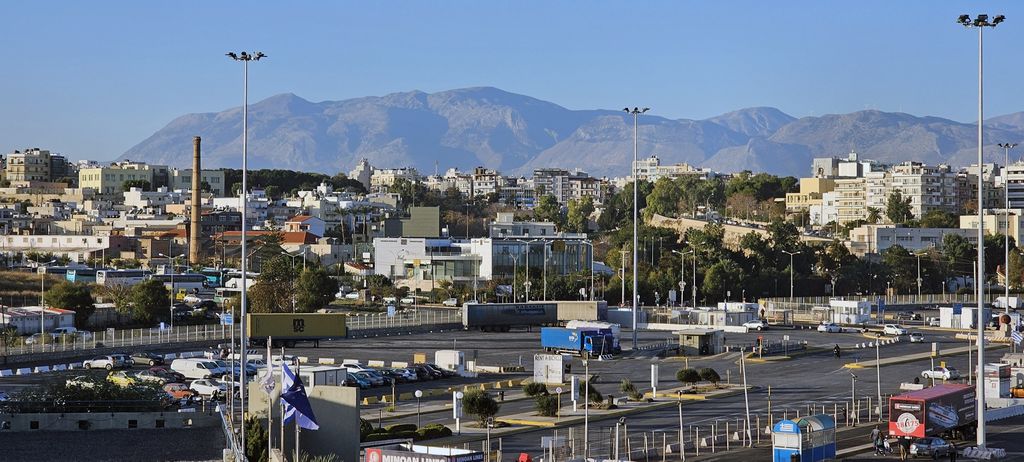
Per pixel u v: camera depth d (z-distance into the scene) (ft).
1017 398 512.22
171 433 400.26
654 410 483.92
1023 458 385.70
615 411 476.13
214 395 501.15
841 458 384.47
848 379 587.27
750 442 408.26
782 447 368.89
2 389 500.33
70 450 368.68
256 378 417.69
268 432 337.93
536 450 390.01
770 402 490.08
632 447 398.62
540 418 455.63
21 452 363.97
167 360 638.53
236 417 427.74
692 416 466.29
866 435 427.74
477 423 443.32
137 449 370.32
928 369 627.05
